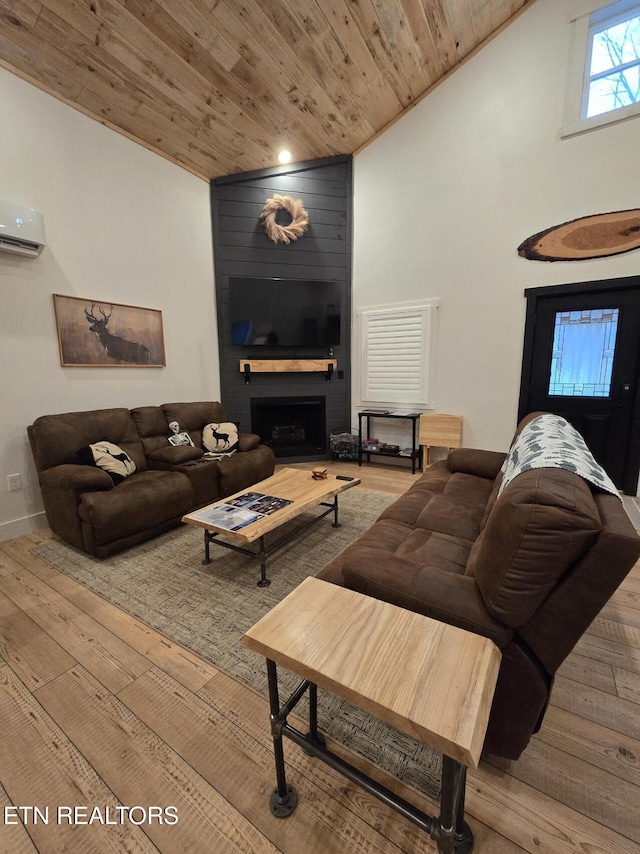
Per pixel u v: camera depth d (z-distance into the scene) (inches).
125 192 130.5
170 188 146.1
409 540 65.8
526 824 38.2
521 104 132.3
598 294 129.2
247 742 47.4
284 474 112.3
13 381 104.6
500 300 144.7
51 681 56.7
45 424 101.5
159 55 102.7
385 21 111.7
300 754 45.9
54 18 88.8
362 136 159.6
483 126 139.8
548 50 125.5
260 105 127.2
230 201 163.3
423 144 152.3
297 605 40.3
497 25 131.3
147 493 100.0
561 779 42.3
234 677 57.3
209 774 43.6
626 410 128.9
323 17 104.0
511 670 38.7
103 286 125.9
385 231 166.4
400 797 37.4
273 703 38.0
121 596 77.5
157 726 49.6
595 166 123.2
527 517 35.0
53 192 110.3
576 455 48.6
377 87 136.1
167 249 146.7
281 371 174.7
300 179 167.0
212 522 78.5
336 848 36.7
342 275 177.0
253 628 36.9
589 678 56.2
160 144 138.2
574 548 34.2
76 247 117.2
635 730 48.1
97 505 89.1
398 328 167.6
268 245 168.4
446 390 160.6
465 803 40.1
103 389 128.6
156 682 56.5
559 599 36.2
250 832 38.2
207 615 71.4
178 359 154.5
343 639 35.3
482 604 39.8
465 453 105.6
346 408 187.3
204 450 139.2
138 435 127.6
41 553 96.1
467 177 145.3
